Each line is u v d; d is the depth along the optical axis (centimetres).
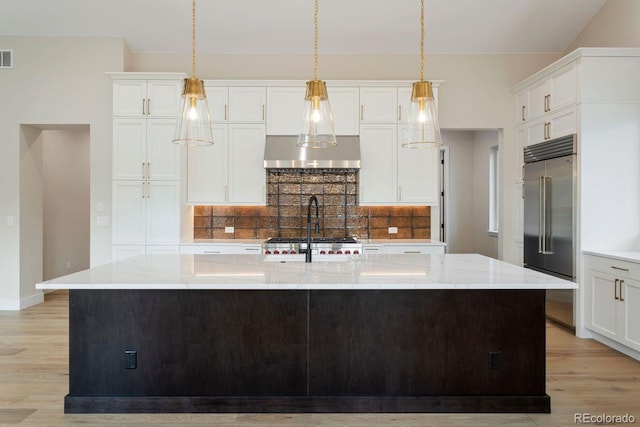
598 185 423
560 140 452
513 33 536
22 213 552
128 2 490
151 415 272
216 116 535
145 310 275
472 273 285
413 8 497
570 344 416
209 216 573
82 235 707
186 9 498
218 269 300
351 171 574
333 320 277
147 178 515
